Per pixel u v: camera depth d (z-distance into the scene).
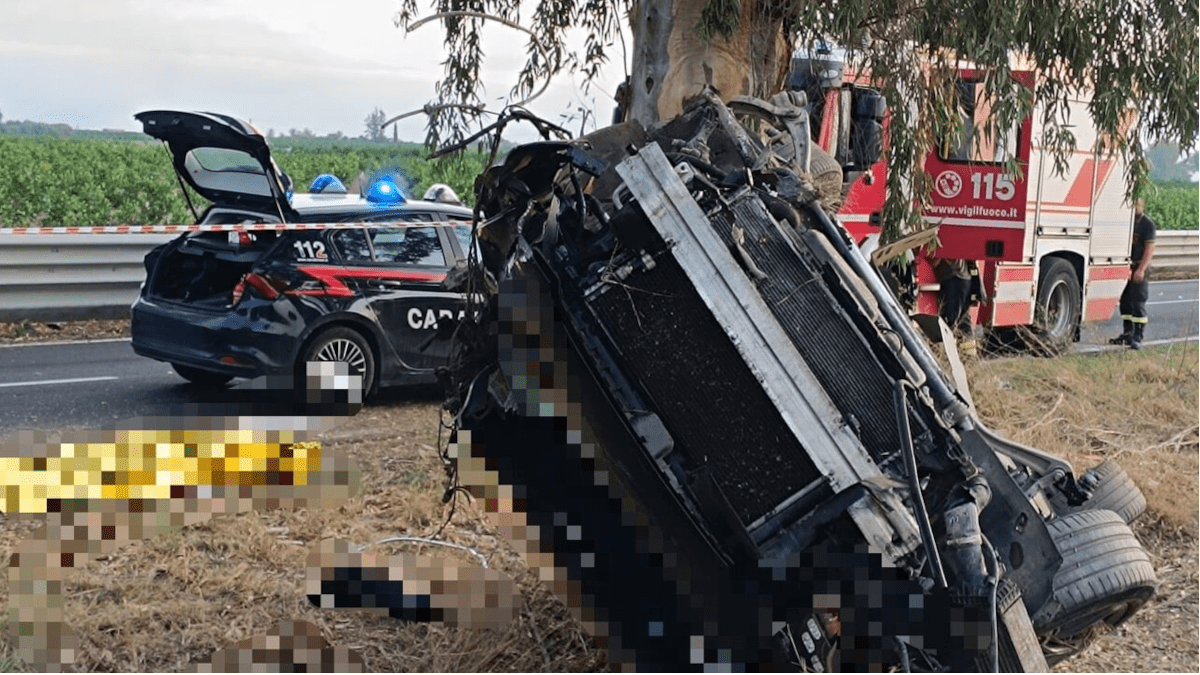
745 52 6.75
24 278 12.33
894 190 7.54
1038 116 12.91
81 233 12.41
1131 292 15.15
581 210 4.43
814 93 9.27
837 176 5.46
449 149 5.21
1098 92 7.51
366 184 10.61
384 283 9.22
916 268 11.19
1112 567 4.62
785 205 4.34
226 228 8.90
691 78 6.65
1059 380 10.45
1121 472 5.70
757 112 5.19
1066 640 4.71
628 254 4.25
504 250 4.69
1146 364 11.38
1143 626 5.74
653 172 4.23
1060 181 14.11
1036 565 4.12
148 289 9.29
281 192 8.88
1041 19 7.11
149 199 24.88
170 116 8.41
